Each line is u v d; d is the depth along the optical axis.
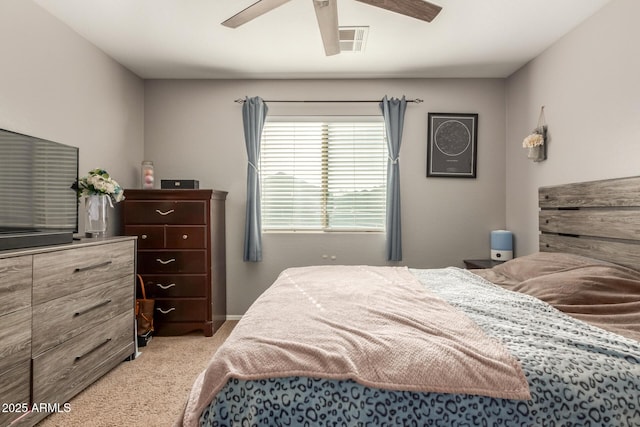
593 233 2.18
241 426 0.94
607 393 0.96
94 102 2.79
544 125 2.85
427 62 3.11
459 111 3.49
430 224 3.50
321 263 3.52
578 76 2.45
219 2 2.21
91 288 2.06
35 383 1.66
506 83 3.47
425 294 1.78
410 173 3.50
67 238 2.00
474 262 3.21
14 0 2.05
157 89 3.51
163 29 2.55
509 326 1.29
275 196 3.58
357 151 3.56
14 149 1.85
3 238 1.62
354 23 2.44
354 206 3.57
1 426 1.48
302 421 0.94
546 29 2.52
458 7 2.24
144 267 3.00
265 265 3.53
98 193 2.46
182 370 2.34
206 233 3.02
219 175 3.53
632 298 1.60
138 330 2.81
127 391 2.06
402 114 3.40
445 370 0.98
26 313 1.60
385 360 1.02
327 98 3.51
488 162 3.50
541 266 2.14
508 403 0.94
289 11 2.30
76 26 2.50
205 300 3.02
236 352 1.07
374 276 2.30
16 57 2.07
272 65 3.19
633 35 1.98
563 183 2.62
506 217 3.49
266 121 3.54
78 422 1.74
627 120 2.03
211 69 3.28
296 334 1.19
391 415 0.94
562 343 1.15
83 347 1.99
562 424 0.93
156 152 3.53
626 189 1.93
